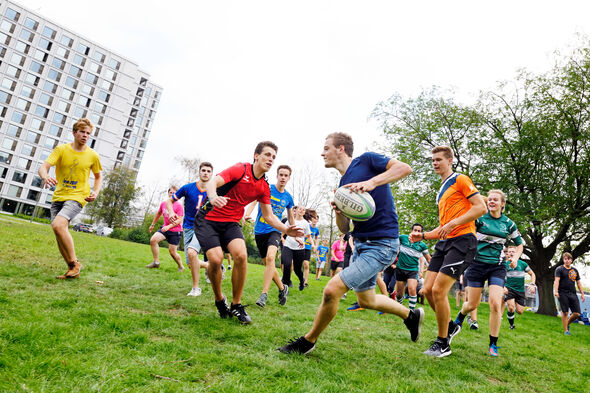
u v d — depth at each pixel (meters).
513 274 7.46
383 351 3.47
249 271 11.86
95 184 5.09
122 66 73.25
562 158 16.06
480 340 4.92
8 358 2.00
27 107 63.62
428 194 18.61
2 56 61.00
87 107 69.69
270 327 3.72
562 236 17.50
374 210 2.90
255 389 2.09
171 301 4.33
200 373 2.23
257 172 3.76
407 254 6.68
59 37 66.00
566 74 17.16
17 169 63.16
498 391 2.76
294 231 3.83
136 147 85.62
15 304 3.07
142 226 39.75
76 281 4.64
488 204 4.46
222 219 3.80
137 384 1.96
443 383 2.76
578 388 3.23
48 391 1.73
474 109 18.80
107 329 2.82
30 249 7.09
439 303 3.57
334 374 2.56
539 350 4.86
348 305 7.17
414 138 19.94
